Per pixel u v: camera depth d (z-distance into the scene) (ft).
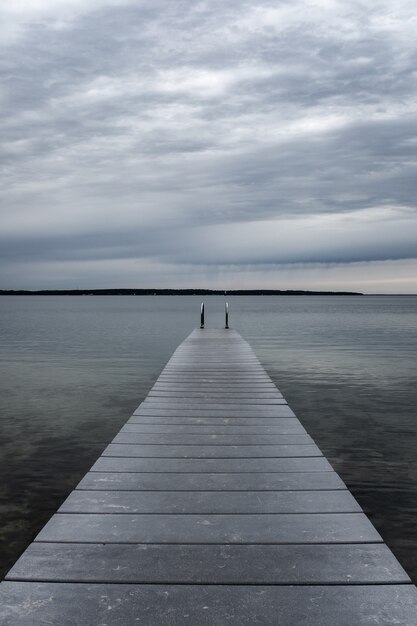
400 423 33.12
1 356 73.46
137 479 14.16
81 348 85.05
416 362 64.90
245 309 341.82
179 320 187.21
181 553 9.75
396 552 15.76
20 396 42.86
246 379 32.60
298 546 10.09
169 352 78.59
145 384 49.14
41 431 30.94
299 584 8.65
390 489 21.20
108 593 8.29
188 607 7.91
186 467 15.25
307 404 39.27
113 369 59.82
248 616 7.70
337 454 26.30
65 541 10.24
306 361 66.08
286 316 225.15
